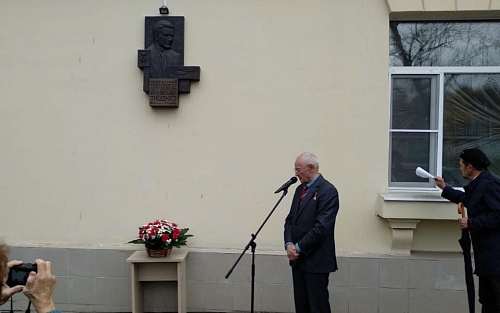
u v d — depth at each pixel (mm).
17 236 4156
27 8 4137
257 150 4035
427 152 4062
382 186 3953
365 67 3967
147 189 4094
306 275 3174
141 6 4102
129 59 4105
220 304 4047
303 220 3217
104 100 4109
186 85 4023
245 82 4043
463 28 4062
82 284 4117
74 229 4137
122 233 4113
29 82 4137
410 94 4078
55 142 4133
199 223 4074
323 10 3990
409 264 3893
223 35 4055
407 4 3873
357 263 3934
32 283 1579
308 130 4004
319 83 3996
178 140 4078
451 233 3957
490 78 4016
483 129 4020
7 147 4152
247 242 4051
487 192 2963
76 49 4125
